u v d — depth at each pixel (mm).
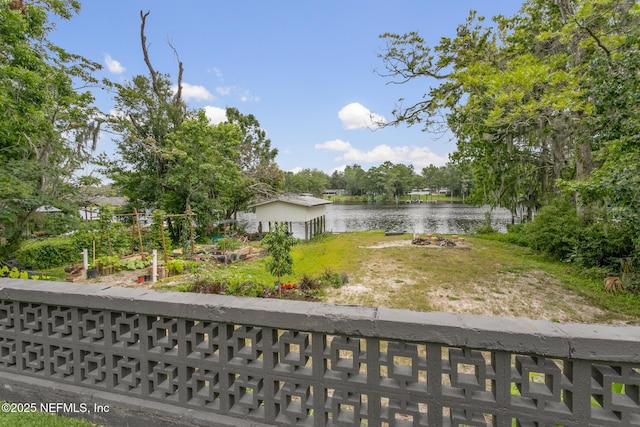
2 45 5867
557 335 1049
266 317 1346
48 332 1786
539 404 1096
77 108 8406
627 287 6344
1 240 8086
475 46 9359
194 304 1452
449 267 8656
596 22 6594
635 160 4883
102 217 9891
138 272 9328
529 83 6133
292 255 11102
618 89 4789
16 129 6539
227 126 15805
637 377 1004
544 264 8758
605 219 7066
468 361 1153
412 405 1246
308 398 1370
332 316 1266
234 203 19312
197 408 1496
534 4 9336
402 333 1187
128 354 1616
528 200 12844
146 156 14734
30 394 1785
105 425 1630
